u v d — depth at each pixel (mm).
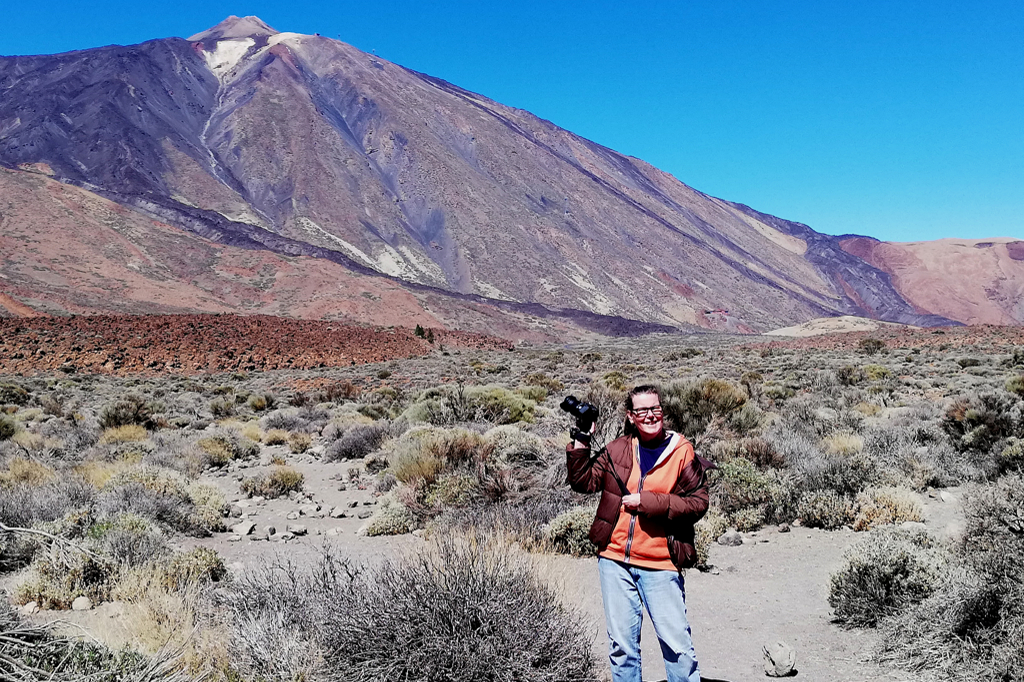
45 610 6496
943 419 14688
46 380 44844
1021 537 5672
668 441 4145
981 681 4516
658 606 3949
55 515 9641
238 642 4609
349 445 17859
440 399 20734
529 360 59719
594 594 6574
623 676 3996
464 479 10352
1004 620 4738
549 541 8367
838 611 6121
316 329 73812
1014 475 6613
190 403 32781
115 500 10094
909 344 54125
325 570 5352
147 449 18188
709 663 5316
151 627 5168
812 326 138125
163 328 65250
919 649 5016
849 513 9414
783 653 5023
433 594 4516
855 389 24469
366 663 4312
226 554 8984
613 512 4074
